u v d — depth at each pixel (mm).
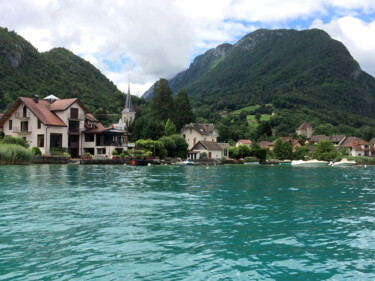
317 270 7504
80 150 69438
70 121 67062
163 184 24938
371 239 9938
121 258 8055
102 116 159375
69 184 23219
